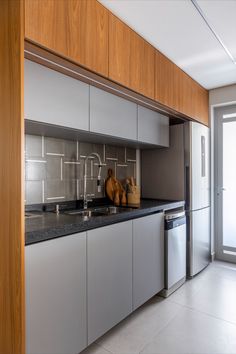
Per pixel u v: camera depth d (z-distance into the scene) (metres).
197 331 1.94
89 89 1.85
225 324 2.03
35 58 1.45
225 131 3.55
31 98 1.45
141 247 2.14
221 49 2.37
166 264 2.49
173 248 2.58
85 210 2.29
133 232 2.04
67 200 2.31
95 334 1.66
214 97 3.46
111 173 2.75
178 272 2.68
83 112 1.79
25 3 1.28
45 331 1.34
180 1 1.71
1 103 1.32
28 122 1.50
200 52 2.42
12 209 1.26
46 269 1.34
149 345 1.78
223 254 3.59
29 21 1.30
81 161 2.46
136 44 2.06
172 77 2.59
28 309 1.25
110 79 1.80
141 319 2.10
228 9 1.80
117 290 1.86
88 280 1.61
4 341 1.29
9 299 1.27
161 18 1.89
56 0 1.44
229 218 3.54
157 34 2.10
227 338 1.86
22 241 1.22
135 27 2.00
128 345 1.78
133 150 3.17
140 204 2.54
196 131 3.04
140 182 3.26
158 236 2.40
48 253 1.36
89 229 1.63
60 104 1.62
